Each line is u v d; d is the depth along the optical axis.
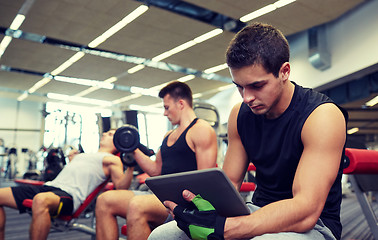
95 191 1.80
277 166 0.77
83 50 7.65
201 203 0.64
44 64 8.73
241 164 0.87
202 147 1.25
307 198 0.64
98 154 1.83
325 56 6.70
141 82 10.33
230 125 0.89
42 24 6.28
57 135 4.68
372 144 14.73
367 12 5.95
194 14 5.87
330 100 0.73
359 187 1.22
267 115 0.79
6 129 13.46
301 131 0.71
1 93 12.51
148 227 1.13
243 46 0.66
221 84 10.45
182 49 7.46
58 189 1.72
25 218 3.76
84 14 5.84
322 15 5.76
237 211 0.63
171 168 1.29
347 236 2.48
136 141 1.42
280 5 5.38
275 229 0.62
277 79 0.68
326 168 0.66
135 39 6.92
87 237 2.66
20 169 13.26
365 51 5.97
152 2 5.40
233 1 5.23
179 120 1.42
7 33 6.73
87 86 10.95
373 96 8.01
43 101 13.68
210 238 0.60
